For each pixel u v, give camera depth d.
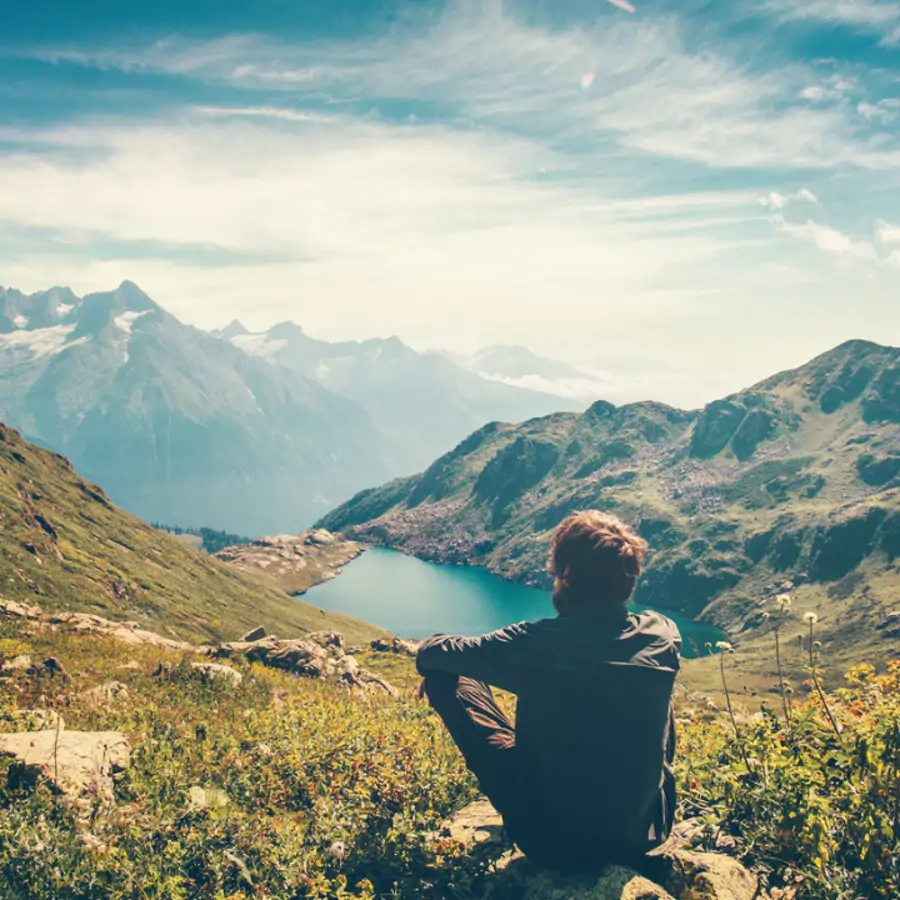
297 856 2.48
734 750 2.79
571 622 2.19
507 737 2.43
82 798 2.93
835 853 2.23
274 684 8.45
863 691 2.73
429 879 2.36
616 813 2.18
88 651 9.05
